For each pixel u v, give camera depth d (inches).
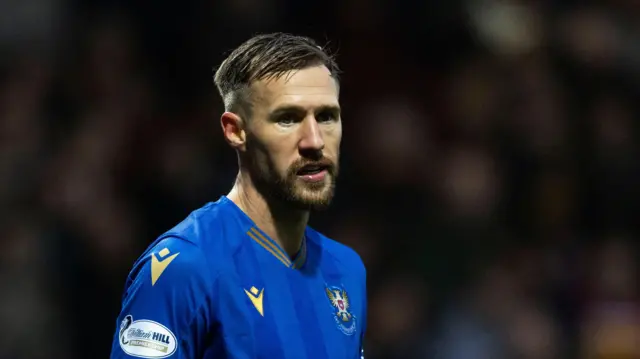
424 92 1254.3
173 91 1149.1
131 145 1070.4
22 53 1122.7
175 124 1108.5
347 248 501.0
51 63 1120.8
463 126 1227.9
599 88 1327.5
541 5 1344.7
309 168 430.6
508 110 1258.6
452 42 1291.8
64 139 1068.5
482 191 1128.2
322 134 431.8
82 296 967.0
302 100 425.7
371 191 1099.9
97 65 1125.1
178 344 414.0
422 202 1099.3
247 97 435.8
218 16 1173.1
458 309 1013.2
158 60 1160.8
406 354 984.9
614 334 1065.5
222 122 450.3
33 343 932.6
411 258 1047.0
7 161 1021.2
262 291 434.6
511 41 1315.2
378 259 1035.9
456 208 1097.4
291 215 448.1
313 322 446.0
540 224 1188.5
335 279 476.4
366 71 1236.5
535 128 1242.0
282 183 430.6
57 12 1144.8
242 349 420.5
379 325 1000.2
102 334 965.2
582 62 1331.2
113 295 976.3
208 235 434.6
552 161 1237.7
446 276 1039.6
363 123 1176.8
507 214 1180.5
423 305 1015.0
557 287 1117.7
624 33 1370.6
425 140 1171.3
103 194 1019.9
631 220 1257.4
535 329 1027.9
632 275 1161.4
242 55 440.1
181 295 416.2
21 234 975.0
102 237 982.4
